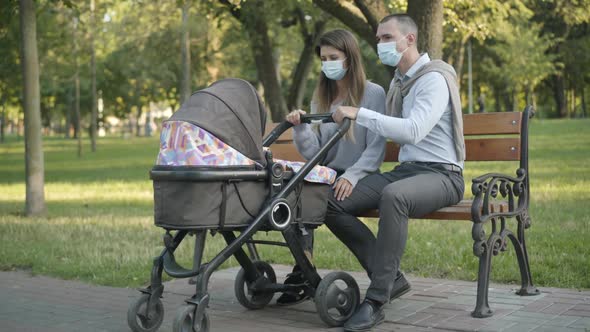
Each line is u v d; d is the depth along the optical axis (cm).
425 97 398
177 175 340
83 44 2527
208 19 1848
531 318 384
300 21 1698
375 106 439
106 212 962
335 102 449
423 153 415
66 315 424
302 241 408
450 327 372
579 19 1528
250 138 362
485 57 3788
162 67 2773
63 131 9281
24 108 920
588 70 4394
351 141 430
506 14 1229
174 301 462
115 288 501
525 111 438
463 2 1129
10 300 465
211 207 346
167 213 348
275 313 423
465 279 500
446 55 1936
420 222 751
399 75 430
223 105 357
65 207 1051
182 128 348
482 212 395
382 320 381
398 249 378
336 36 428
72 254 626
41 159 932
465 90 4462
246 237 360
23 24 898
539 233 645
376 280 377
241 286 428
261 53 1520
